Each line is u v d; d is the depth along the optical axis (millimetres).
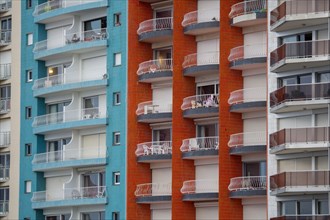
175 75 111562
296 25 101938
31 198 121875
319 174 99062
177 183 110562
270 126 103812
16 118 124625
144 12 115688
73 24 120875
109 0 118062
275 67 102250
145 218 113625
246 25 108750
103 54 118875
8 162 125062
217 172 110375
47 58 122875
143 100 115000
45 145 122938
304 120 102375
